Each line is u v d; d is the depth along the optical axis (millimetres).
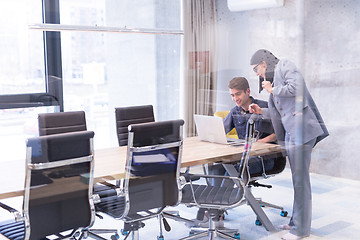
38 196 1499
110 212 1671
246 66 2182
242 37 2164
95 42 1669
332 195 2715
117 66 1730
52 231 1536
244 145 2180
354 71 2707
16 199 1458
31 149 1480
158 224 1829
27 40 1508
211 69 2049
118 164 1679
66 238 1579
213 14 2039
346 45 2668
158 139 1771
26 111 1509
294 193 2512
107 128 1695
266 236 2365
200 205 1977
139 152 1721
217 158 2043
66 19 1593
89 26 1650
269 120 2318
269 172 2352
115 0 1707
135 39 1776
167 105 1885
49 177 1512
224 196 2094
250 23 2207
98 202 1637
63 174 1537
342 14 2623
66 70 1605
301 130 2492
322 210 2682
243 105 2174
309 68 2521
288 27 2393
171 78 1894
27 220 1480
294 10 2396
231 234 2143
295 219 2527
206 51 2023
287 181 2467
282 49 2381
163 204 1826
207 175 2006
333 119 2672
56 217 1538
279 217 2441
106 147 1671
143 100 1805
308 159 2576
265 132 2307
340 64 2650
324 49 2588
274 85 2348
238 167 2160
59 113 1586
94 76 1663
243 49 2170
